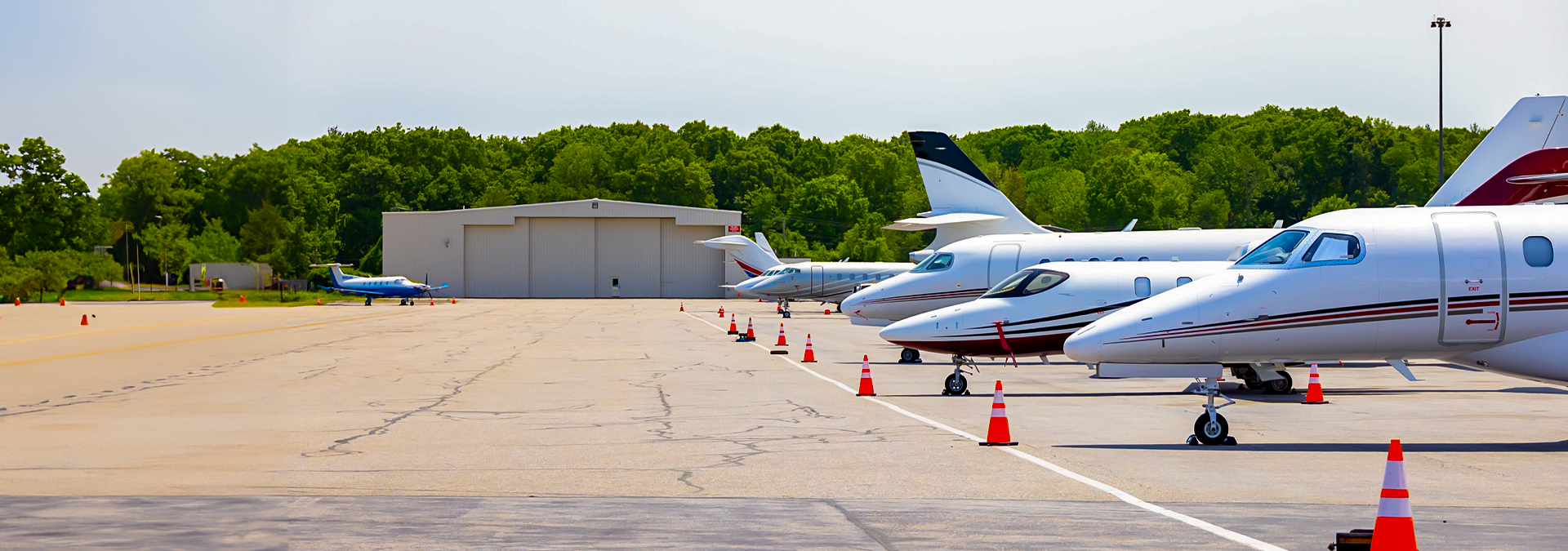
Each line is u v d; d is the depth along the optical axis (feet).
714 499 29.89
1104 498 30.01
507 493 30.73
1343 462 36.58
